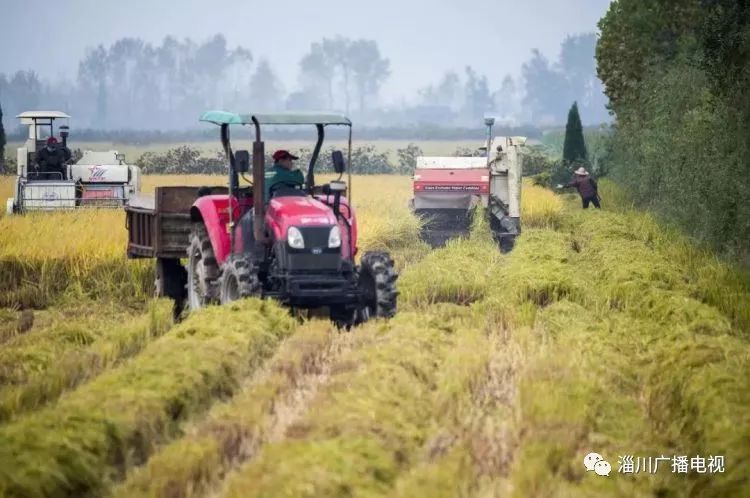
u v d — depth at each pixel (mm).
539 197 96000
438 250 65375
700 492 24250
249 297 40188
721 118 65688
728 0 65062
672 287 51500
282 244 40812
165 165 170625
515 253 62375
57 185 92188
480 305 46469
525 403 28812
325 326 40656
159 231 48188
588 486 23203
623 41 117500
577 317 44281
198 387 30203
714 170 66125
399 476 23781
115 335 38938
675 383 31562
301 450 24000
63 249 53906
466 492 22672
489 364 34500
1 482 22266
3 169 171500
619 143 122375
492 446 26203
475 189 82500
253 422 27391
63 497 23312
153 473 23797
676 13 110625
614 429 28188
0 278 53531
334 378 31312
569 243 71812
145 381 29750
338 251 41094
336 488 22047
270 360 35281
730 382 29938
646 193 99125
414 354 34031
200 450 24828
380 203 88375
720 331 41375
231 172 43156
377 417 26734
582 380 31266
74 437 24812
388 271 41188
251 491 21906
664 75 103750
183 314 46750
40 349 36562
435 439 26156
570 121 151000
